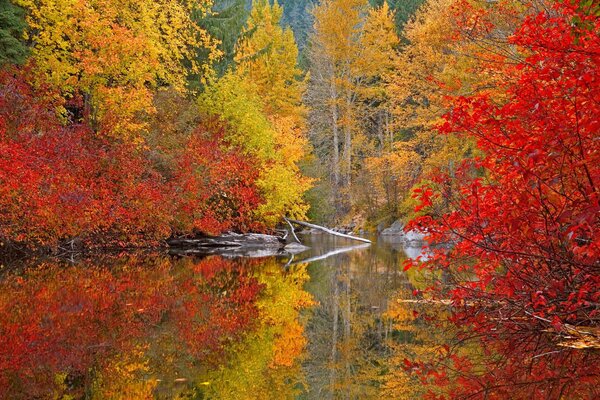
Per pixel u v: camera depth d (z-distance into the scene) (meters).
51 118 18.52
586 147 6.18
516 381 5.26
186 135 24.09
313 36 43.06
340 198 41.88
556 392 4.79
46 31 18.83
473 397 4.86
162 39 24.08
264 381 5.75
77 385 5.30
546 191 6.59
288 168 29.06
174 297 11.01
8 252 17.56
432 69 24.91
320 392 5.39
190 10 26.92
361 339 7.91
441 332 8.16
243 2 31.77
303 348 7.41
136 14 21.89
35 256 18.33
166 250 22.83
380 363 6.54
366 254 23.84
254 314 9.74
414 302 11.17
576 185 6.37
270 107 40.38
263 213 26.55
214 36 28.59
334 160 42.28
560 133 5.97
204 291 12.04
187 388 5.34
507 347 6.74
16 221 16.70
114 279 13.27
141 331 7.84
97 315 8.84
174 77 24.78
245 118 26.73
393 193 38.88
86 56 19.61
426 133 25.92
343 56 40.84
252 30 33.06
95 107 21.27
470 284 9.86
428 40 22.27
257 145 26.88
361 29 40.31
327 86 42.84
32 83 18.45
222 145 25.95
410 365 6.41
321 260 20.89
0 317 8.45
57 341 7.06
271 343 7.61
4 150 15.02
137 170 20.64
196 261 18.69
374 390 5.39
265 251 24.91
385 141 41.78
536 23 6.26
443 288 11.45
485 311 8.78
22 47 17.69
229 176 24.91
